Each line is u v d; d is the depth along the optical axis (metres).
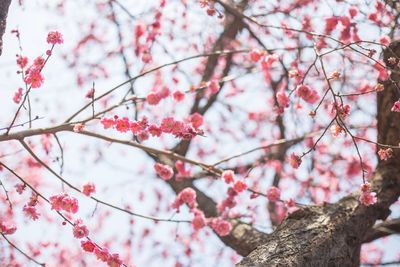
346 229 4.82
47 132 4.73
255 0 7.56
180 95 5.54
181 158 5.31
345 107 4.23
